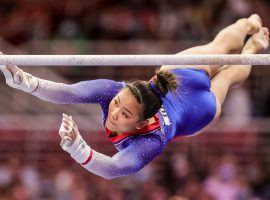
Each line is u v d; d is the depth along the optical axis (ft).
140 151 43.34
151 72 103.71
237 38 50.78
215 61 42.68
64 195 86.38
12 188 85.97
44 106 101.76
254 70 103.71
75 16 113.19
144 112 43.14
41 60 41.83
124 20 109.19
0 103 101.96
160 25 108.47
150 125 44.60
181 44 104.68
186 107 47.80
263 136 97.91
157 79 43.91
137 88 43.14
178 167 88.79
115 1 113.39
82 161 40.86
